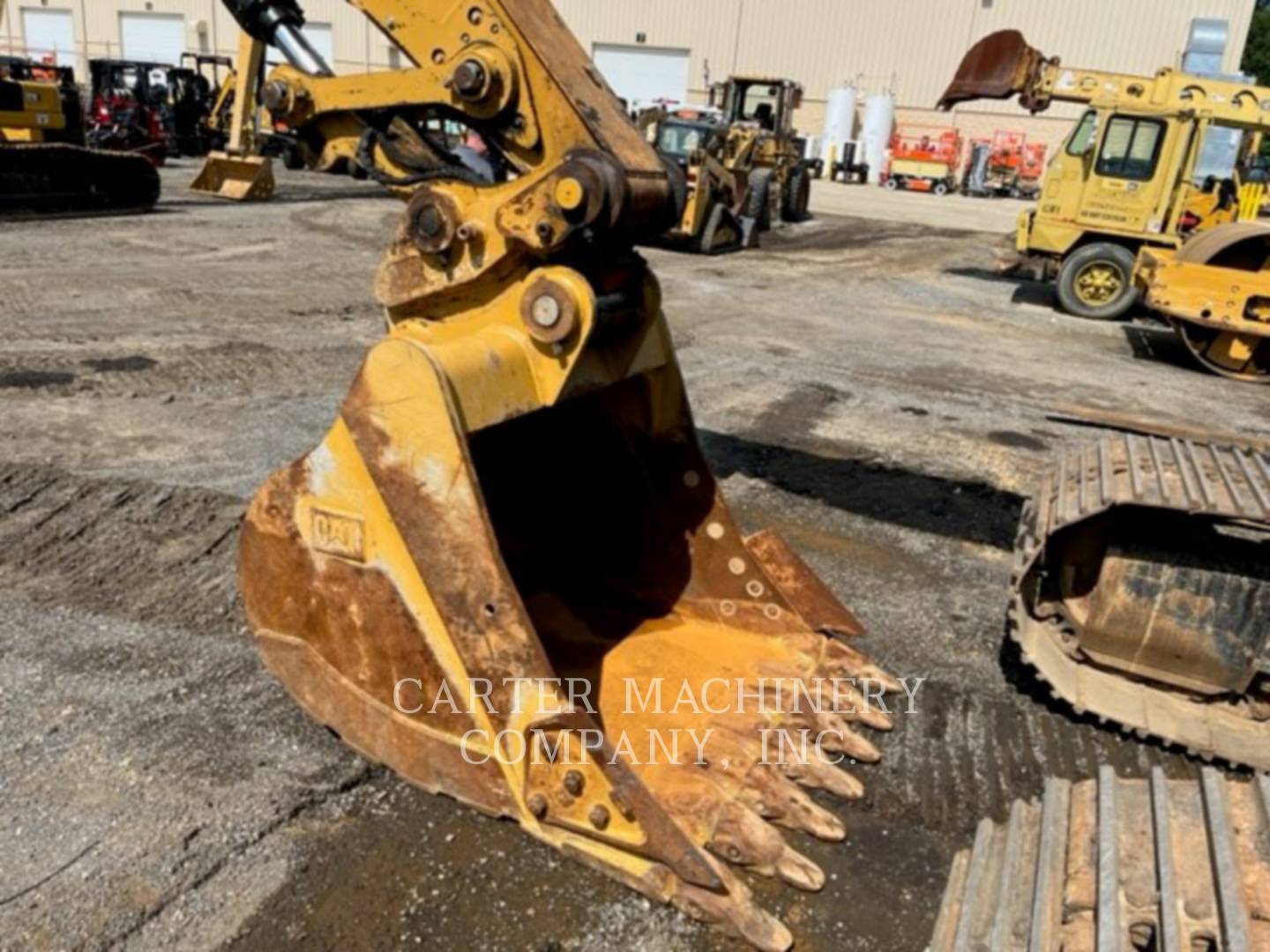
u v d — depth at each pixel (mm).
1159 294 9484
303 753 2900
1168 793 2389
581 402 3432
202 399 5922
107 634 3453
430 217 2604
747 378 7602
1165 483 3260
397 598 2570
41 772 2748
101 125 20281
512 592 2414
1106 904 2049
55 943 2227
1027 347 9977
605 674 3164
